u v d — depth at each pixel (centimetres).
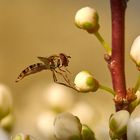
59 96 27
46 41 100
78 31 98
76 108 26
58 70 21
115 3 21
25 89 68
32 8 106
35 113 28
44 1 106
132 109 21
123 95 21
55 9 106
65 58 21
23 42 99
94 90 21
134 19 98
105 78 84
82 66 90
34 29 102
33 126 27
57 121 21
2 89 25
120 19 21
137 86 21
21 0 105
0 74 89
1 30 101
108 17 100
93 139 21
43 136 26
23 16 104
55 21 104
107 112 28
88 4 104
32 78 68
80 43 96
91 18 21
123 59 21
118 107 21
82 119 26
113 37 21
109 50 21
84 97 31
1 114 25
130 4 97
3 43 99
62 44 99
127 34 95
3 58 94
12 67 91
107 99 30
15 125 26
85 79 21
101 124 26
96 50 94
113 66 21
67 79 21
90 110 26
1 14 104
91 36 96
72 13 105
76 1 105
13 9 105
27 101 32
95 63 91
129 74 66
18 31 102
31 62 96
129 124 20
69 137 21
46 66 21
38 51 98
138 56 21
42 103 27
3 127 25
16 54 95
